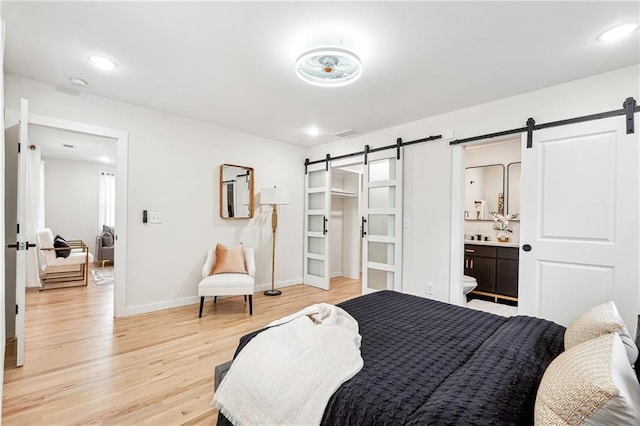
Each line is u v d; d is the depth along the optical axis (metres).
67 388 1.95
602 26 1.86
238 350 1.59
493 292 4.05
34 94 2.73
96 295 4.11
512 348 1.31
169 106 3.34
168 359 2.35
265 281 4.66
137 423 1.64
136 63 2.40
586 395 0.73
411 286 3.68
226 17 1.83
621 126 2.34
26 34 2.03
